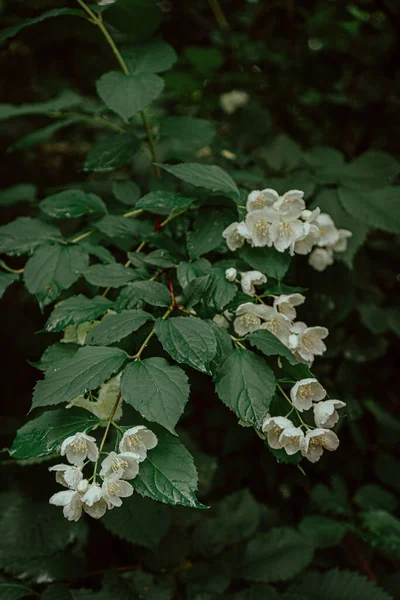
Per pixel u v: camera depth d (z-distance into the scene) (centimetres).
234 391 58
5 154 121
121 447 55
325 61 105
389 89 103
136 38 76
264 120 100
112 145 75
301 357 64
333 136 110
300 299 64
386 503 91
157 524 75
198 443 96
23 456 56
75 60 111
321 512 90
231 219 67
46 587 74
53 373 56
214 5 111
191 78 100
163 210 72
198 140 79
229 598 77
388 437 97
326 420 60
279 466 93
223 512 85
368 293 94
